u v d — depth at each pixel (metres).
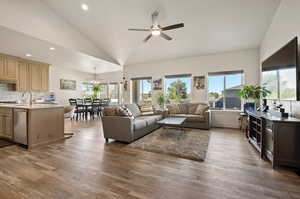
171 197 1.50
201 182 1.76
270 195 1.52
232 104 4.92
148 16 3.70
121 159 2.41
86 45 4.73
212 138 3.58
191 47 4.83
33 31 3.36
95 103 6.96
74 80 7.72
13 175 1.91
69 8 3.79
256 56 4.46
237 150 2.79
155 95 6.08
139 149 2.86
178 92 5.74
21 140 3.02
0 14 2.83
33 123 2.97
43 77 5.75
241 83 4.77
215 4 3.16
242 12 3.26
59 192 1.58
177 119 4.07
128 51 5.47
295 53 2.21
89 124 5.39
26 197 1.50
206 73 5.16
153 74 6.11
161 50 5.27
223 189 1.62
